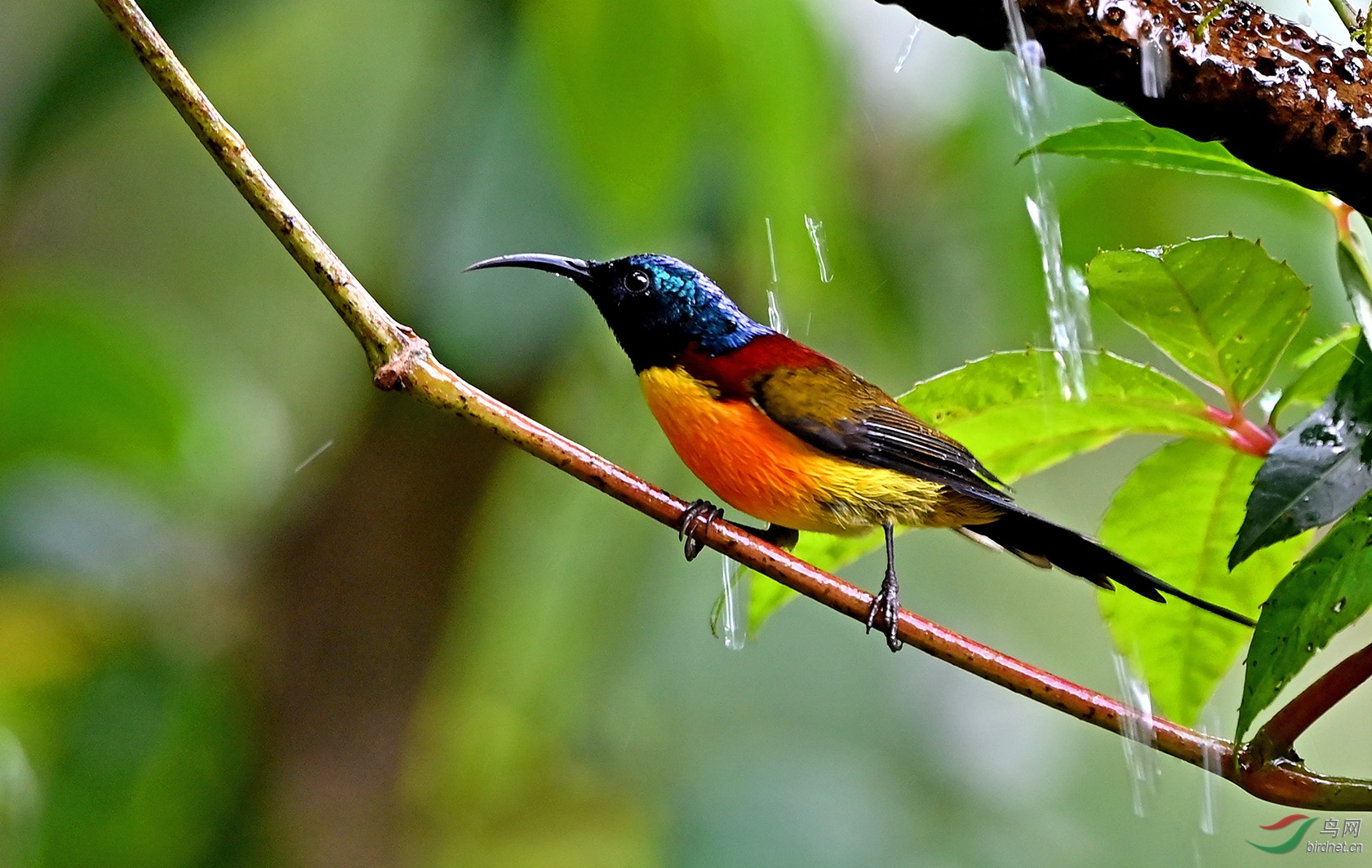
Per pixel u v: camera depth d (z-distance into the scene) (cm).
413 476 1097
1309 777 409
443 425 1094
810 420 686
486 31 889
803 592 487
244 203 1378
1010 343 1045
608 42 838
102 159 1330
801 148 897
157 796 1035
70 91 880
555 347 977
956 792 1127
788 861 1055
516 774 1178
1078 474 1239
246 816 1060
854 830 1066
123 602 1045
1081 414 485
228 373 1170
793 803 1081
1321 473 385
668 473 1134
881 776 1115
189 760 1051
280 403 1299
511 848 1156
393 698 1090
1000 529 701
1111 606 523
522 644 1177
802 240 931
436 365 476
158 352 1029
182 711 1046
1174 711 520
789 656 1166
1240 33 369
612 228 867
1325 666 1083
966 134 1019
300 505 1122
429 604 1099
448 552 1099
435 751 1112
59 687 1028
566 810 1165
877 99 1010
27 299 1012
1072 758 1167
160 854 1029
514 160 863
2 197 909
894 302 1048
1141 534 498
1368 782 406
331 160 1219
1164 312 439
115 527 1045
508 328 855
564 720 1173
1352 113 369
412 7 1226
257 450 1144
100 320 1010
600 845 1149
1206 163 423
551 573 1164
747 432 697
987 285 1040
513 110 866
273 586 1099
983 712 1182
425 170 891
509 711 1185
